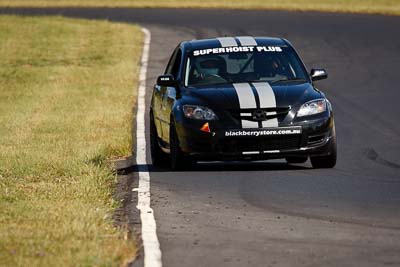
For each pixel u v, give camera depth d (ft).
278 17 400.88
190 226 103.50
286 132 138.21
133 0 490.49
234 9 437.99
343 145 167.12
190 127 139.85
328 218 106.73
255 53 153.38
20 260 84.64
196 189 126.41
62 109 223.92
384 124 190.90
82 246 89.20
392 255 89.76
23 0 508.94
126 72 290.35
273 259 88.99
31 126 196.65
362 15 399.65
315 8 426.92
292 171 140.67
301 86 145.18
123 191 127.03
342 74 268.62
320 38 337.31
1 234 95.25
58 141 174.29
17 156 153.28
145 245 94.17
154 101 161.68
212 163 154.61
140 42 350.64
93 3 486.79
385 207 112.68
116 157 161.79
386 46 313.53
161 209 113.19
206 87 146.92
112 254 86.28
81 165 139.74
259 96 140.05
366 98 228.22
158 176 138.72
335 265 86.58
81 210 105.70
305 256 89.86
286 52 154.30
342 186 127.03
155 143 155.12
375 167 143.84
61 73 291.58
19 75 288.30
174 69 157.48
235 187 127.13
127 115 211.82
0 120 208.23
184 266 87.04
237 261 88.43
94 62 312.50
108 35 366.02
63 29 378.53
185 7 456.04
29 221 101.86
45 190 121.80
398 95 230.48
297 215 108.58
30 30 375.25
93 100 239.50
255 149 138.92
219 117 139.23
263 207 113.50
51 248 89.10
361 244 94.17
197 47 156.04
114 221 106.22
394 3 458.91
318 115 140.05
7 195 117.19
